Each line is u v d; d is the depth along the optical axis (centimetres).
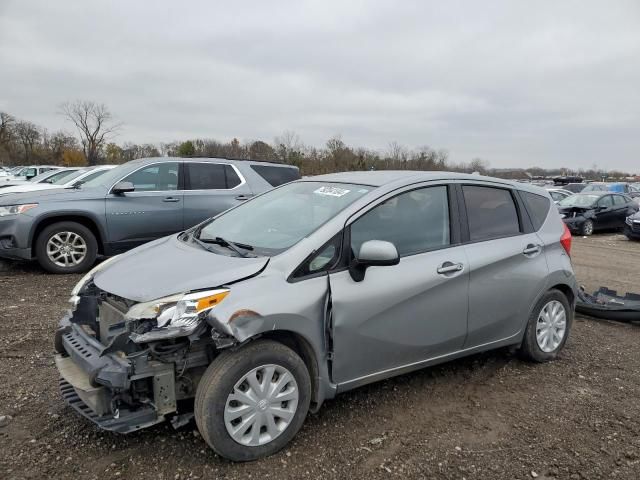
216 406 290
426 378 435
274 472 298
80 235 782
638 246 1524
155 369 290
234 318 286
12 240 748
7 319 547
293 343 330
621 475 308
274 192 457
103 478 287
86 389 289
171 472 294
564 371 463
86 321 343
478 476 303
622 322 619
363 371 353
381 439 337
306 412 325
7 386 391
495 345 436
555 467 314
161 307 285
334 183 417
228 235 393
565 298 484
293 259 326
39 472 290
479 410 383
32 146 7094
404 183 393
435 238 396
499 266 421
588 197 1895
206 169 874
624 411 390
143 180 830
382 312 349
